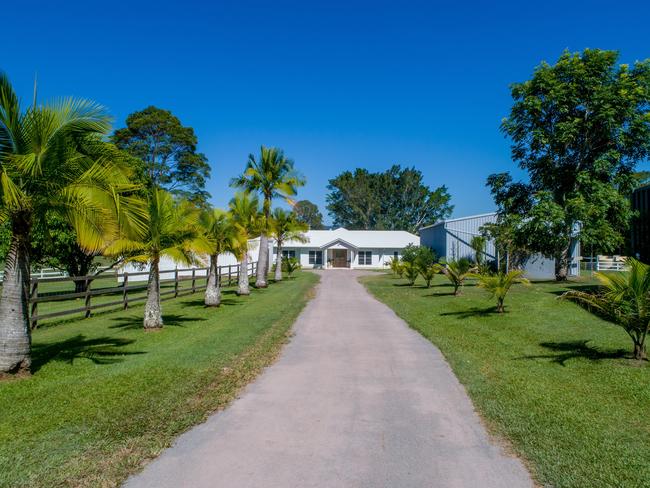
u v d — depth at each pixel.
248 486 3.91
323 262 53.72
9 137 7.31
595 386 6.72
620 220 24.56
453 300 18.09
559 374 7.41
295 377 7.40
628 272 8.38
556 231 24.89
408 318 13.84
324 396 6.41
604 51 25.03
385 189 82.25
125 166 8.67
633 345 9.41
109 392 6.46
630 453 4.50
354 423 5.38
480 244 32.88
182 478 4.04
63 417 5.49
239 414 5.67
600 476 4.05
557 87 25.06
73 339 10.78
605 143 25.80
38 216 7.92
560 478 4.02
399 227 81.75
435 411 5.79
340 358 8.77
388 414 5.69
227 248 17.84
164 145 46.53
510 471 4.18
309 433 5.07
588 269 40.09
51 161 7.57
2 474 4.08
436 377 7.41
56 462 4.32
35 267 23.44
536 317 13.22
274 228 29.16
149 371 7.59
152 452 4.56
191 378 7.20
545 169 26.86
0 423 5.29
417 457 4.47
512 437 4.93
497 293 14.40
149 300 12.26
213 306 17.20
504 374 7.45
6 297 7.30
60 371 7.67
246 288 22.12
